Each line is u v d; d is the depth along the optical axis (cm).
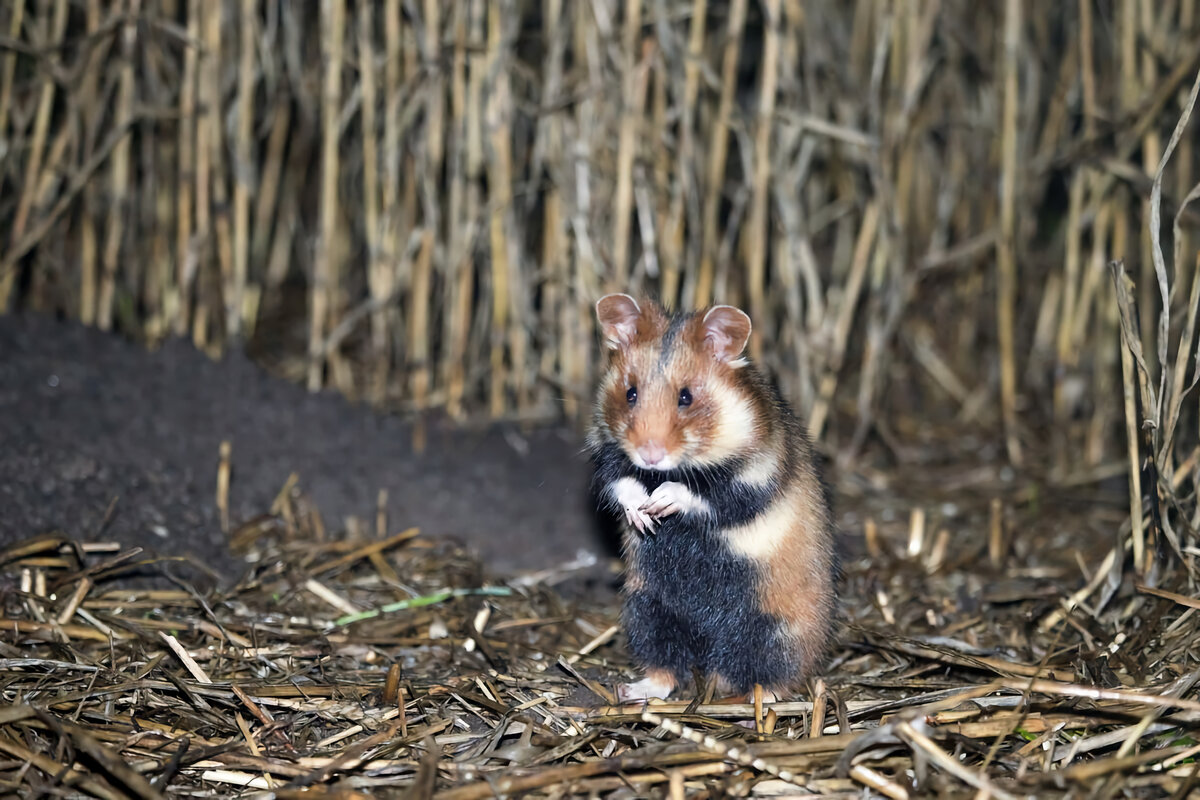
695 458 129
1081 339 169
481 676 132
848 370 178
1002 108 172
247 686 130
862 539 156
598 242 162
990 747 125
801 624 131
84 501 143
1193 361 143
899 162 169
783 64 162
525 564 152
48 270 164
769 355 167
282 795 121
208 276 163
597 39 160
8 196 164
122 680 130
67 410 150
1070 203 168
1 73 160
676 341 131
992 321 183
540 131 162
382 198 167
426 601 143
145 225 165
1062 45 179
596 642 139
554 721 129
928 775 122
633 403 130
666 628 133
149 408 154
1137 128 158
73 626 135
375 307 164
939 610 143
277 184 183
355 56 166
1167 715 125
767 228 170
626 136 160
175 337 160
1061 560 151
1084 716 126
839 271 179
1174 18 165
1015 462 169
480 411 169
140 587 140
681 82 161
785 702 130
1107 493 164
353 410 163
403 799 121
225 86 161
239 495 151
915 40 165
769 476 130
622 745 126
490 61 160
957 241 182
